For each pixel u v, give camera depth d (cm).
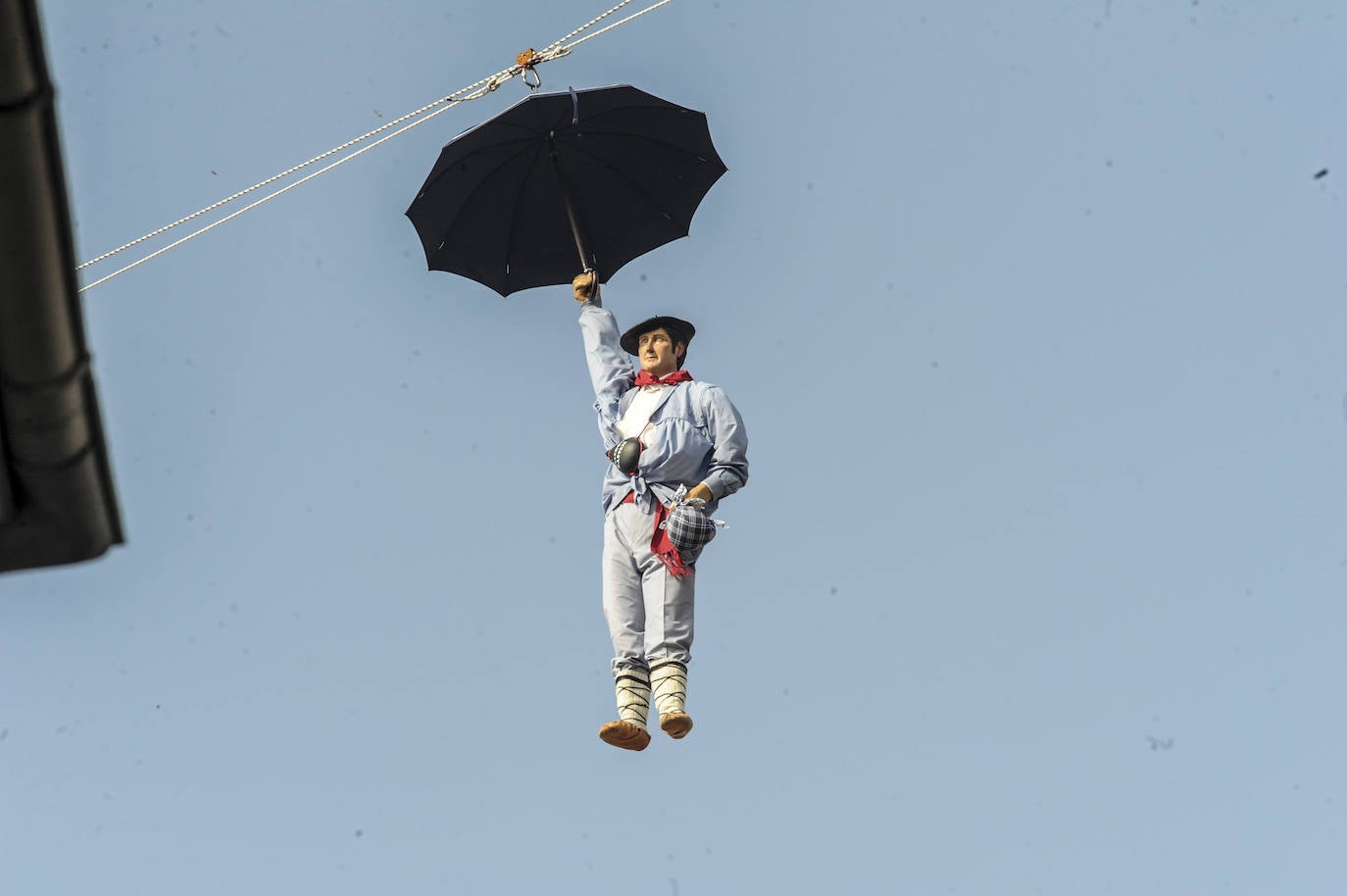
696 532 2378
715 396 2475
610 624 2422
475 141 2597
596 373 2561
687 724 2288
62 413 1773
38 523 1883
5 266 1661
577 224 2658
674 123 2638
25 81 1585
